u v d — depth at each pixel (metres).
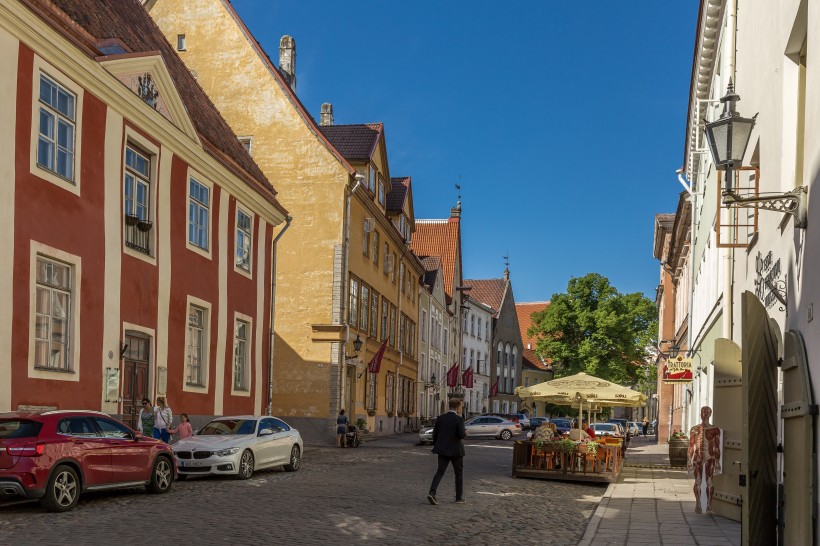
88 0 21.23
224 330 25.22
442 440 15.12
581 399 25.73
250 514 12.69
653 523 12.92
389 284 47.47
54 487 12.46
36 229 16.00
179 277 22.30
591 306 72.06
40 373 16.02
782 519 9.51
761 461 9.80
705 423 14.24
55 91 16.92
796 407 8.51
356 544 10.38
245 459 18.45
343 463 24.31
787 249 10.39
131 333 19.89
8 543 9.86
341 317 36.66
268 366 28.83
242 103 38.16
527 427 56.38
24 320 15.55
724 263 18.34
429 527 12.08
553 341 72.81
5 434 12.60
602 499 16.44
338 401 36.19
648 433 80.81
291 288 37.16
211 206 24.47
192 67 38.59
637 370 70.56
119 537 10.41
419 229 74.19
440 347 66.00
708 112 24.48
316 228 37.22
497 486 19.09
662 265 55.50
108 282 18.66
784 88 10.91
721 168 9.80
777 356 9.98
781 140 11.09
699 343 28.06
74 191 17.38
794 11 10.05
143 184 20.78
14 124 15.39
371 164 41.50
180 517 12.25
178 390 22.19
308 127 37.69
